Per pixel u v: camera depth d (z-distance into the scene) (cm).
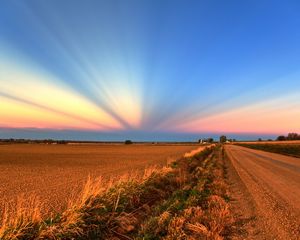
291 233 747
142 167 2512
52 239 625
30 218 653
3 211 927
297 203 1084
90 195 831
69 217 681
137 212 913
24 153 5284
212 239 671
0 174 2020
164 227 728
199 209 888
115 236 715
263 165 2658
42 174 2012
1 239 571
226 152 5356
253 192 1295
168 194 1220
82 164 2902
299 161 3152
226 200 1112
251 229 777
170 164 2234
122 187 1016
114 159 3694
